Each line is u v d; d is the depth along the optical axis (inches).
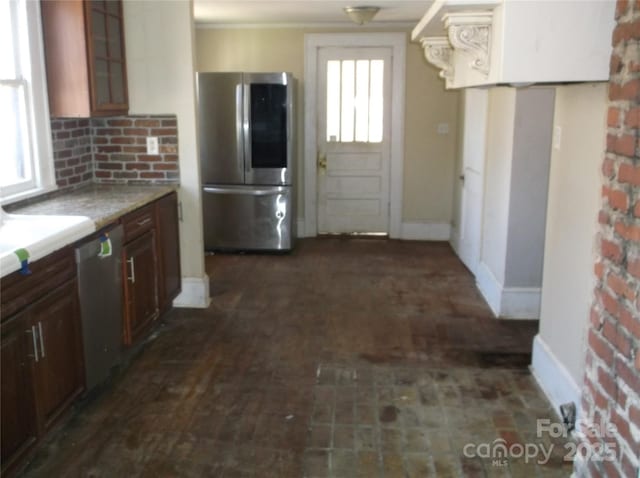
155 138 160.6
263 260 221.9
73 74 133.1
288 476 93.5
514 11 82.0
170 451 100.1
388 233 261.4
